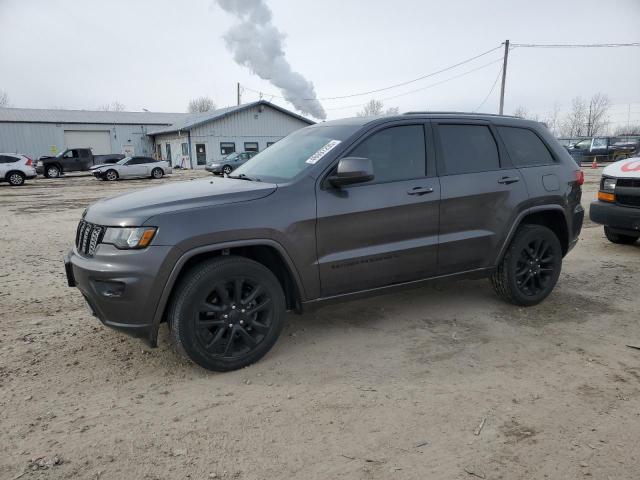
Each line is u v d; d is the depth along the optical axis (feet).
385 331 13.64
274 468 7.98
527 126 15.76
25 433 8.95
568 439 8.66
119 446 8.57
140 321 10.39
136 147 156.97
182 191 11.89
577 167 16.62
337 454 8.32
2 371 11.34
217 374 11.22
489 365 11.56
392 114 13.65
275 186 11.66
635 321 14.32
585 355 12.08
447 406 9.77
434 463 8.06
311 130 14.55
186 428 9.11
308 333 13.53
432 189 13.16
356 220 12.17
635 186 21.40
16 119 138.21
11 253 24.23
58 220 36.06
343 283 12.29
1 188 71.92
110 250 10.36
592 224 31.60
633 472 7.81
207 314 11.01
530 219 15.72
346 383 10.77
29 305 16.01
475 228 14.03
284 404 9.92
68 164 102.27
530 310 15.26
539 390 10.37
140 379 11.00
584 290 17.28
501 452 8.32
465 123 14.38
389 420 9.31
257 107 136.67
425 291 17.08
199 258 11.16
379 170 12.74
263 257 12.17
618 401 9.91
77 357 12.09
